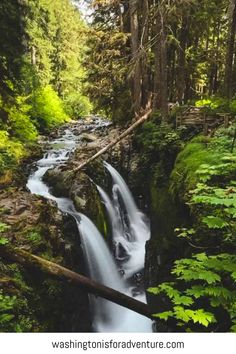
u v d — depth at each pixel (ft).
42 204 28.09
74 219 31.24
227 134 29.32
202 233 17.89
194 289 10.65
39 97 82.38
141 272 35.70
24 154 47.37
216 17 64.69
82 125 92.58
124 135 46.16
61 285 21.39
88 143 56.03
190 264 11.58
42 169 44.27
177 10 45.70
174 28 63.36
